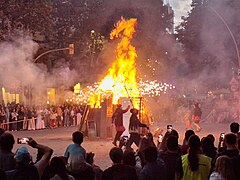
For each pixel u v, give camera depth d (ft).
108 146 81.76
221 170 25.11
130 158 27.86
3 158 26.50
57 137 102.78
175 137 29.86
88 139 93.15
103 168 56.49
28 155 24.09
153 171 26.94
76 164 27.20
